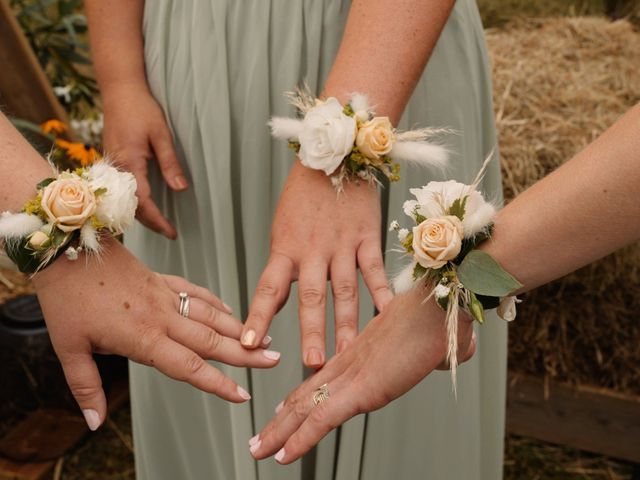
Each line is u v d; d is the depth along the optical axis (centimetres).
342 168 61
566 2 154
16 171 53
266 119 69
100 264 54
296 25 68
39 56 148
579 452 126
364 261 61
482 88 76
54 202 51
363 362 55
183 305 58
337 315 60
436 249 47
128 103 73
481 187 79
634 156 43
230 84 70
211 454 84
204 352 58
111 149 73
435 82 71
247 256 72
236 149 71
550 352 119
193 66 69
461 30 72
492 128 78
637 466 120
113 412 129
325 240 61
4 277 143
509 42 134
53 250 52
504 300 50
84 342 55
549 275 47
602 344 117
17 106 127
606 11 154
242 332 58
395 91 62
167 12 72
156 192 78
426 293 50
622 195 43
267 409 75
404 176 71
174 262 80
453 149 72
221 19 68
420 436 76
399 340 52
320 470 76
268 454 59
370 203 62
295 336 73
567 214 45
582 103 116
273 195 72
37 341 111
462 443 78
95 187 53
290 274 61
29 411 119
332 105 60
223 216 71
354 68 62
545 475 121
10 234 51
